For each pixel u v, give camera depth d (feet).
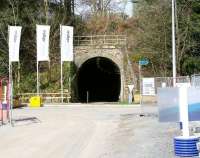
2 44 197.26
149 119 92.89
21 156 49.85
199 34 184.03
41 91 184.34
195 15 184.24
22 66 198.29
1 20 199.21
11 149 55.36
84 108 137.90
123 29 233.35
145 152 50.29
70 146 57.31
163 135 65.41
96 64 222.89
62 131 75.25
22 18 204.64
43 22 208.03
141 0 204.33
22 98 174.81
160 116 49.75
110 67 224.53
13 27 160.35
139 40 193.88
